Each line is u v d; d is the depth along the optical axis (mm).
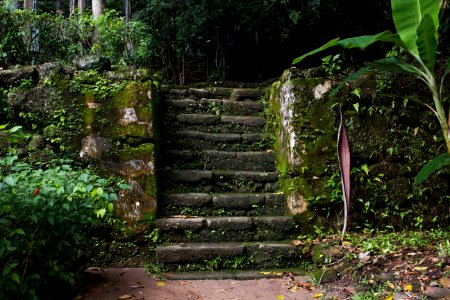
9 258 2455
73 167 3762
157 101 4500
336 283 3051
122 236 3633
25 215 2480
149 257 3633
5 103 3951
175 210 3918
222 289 3084
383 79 4129
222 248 3514
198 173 4219
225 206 3990
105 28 6984
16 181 2518
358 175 3988
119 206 3678
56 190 2557
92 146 3814
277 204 4066
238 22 8320
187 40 9008
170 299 2869
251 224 3777
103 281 3113
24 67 4004
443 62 4273
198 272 3420
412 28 3047
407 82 4168
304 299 2883
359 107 4078
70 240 2824
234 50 9188
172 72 9211
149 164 3787
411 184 4059
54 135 3816
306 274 3346
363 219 3943
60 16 5672
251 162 4543
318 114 4031
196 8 8148
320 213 3904
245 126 4969
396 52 4199
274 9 7906
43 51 5395
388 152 4055
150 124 3881
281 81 4508
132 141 3838
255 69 9375
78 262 3010
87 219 2754
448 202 4086
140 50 7723
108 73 4027
